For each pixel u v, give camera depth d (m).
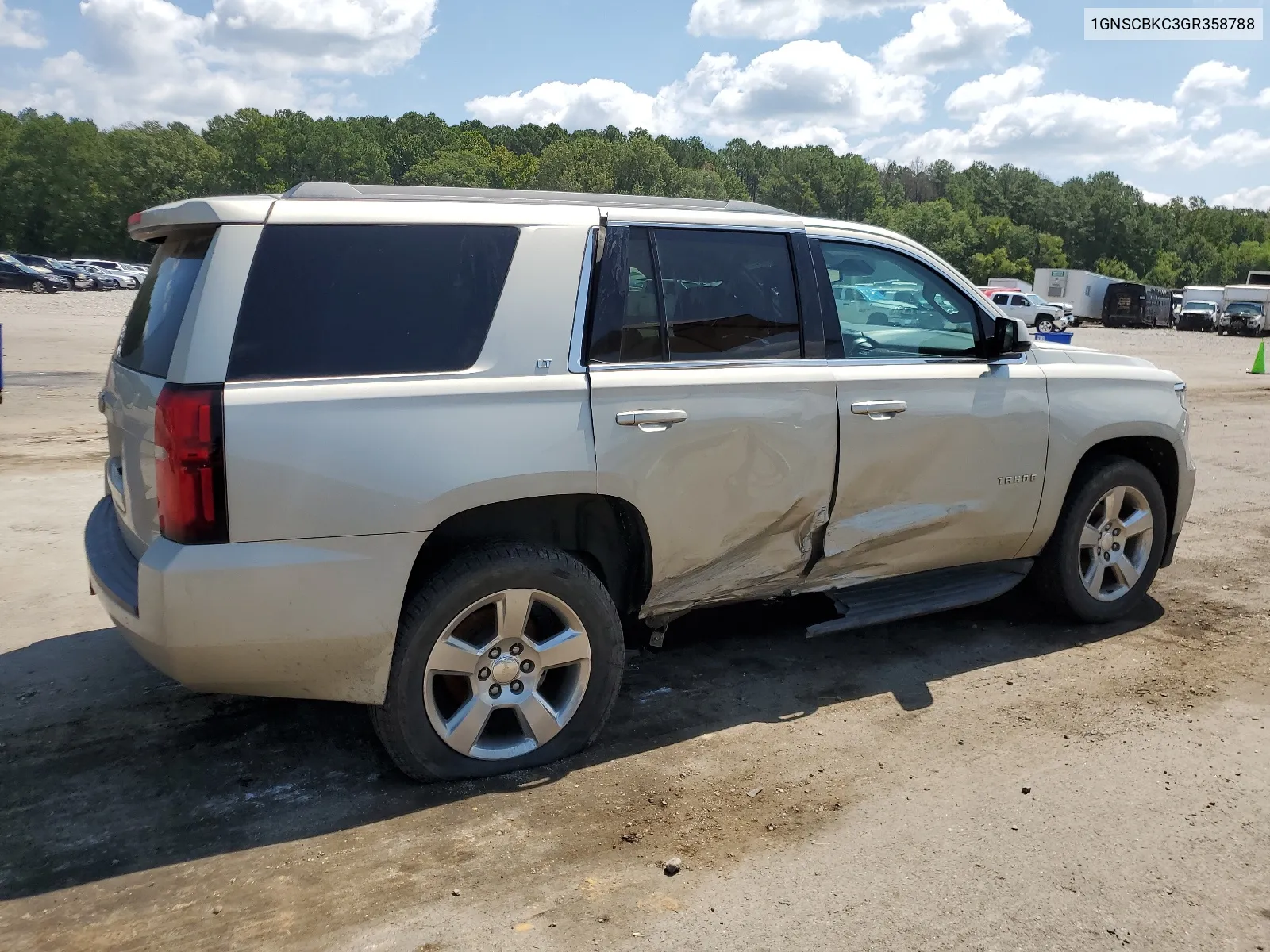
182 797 3.29
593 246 3.50
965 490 4.32
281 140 117.75
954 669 4.43
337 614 3.04
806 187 143.50
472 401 3.19
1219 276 139.50
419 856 2.96
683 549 3.68
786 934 2.62
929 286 4.34
